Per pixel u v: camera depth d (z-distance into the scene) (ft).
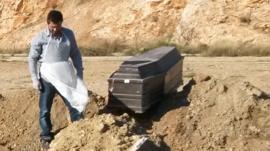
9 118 25.08
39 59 22.53
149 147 20.02
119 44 81.66
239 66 53.26
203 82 25.70
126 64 24.25
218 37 77.10
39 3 99.66
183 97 25.11
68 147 20.62
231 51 66.74
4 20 100.37
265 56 64.03
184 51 72.13
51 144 21.39
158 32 83.71
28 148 23.41
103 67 56.54
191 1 84.28
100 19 88.89
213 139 22.67
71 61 23.13
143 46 79.66
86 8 92.68
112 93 24.00
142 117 24.57
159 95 25.02
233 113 23.53
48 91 22.59
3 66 60.70
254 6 79.61
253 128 22.80
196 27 80.18
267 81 42.42
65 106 25.21
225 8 80.74
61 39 22.29
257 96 24.52
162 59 25.55
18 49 89.51
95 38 86.02
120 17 87.30
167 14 84.94
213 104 24.22
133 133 21.08
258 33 75.72
